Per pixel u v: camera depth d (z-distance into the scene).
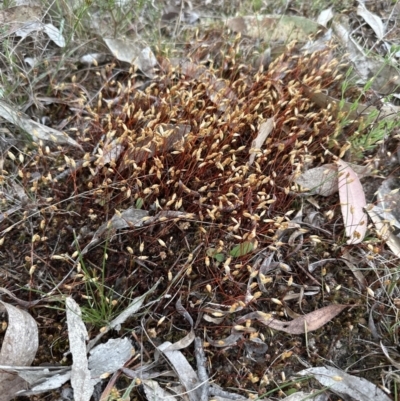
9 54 0.48
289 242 0.45
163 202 0.45
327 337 0.42
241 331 0.41
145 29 0.56
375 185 0.50
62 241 0.44
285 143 0.48
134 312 0.41
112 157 0.45
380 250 0.45
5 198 0.45
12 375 0.36
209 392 0.39
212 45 0.56
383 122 0.48
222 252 0.44
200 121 0.48
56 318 0.41
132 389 0.39
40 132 0.48
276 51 0.57
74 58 0.54
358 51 0.57
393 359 0.42
